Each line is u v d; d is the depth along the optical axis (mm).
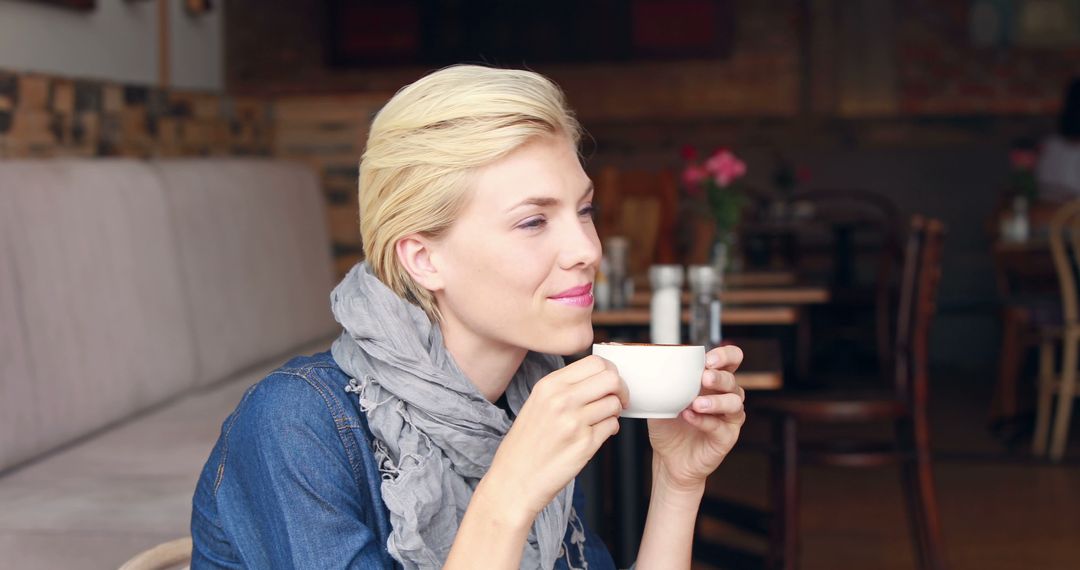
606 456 3068
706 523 3609
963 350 7035
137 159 3201
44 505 2094
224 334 3385
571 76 8523
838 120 8320
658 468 1165
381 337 1000
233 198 3586
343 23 8555
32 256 2506
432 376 997
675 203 5164
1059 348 6000
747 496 4023
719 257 4324
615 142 8531
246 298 3559
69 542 1922
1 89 2957
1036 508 3932
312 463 954
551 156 967
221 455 1021
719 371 1020
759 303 3609
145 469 2344
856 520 3783
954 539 3586
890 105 8258
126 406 2789
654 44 8445
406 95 973
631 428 2725
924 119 8242
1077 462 4574
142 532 1956
